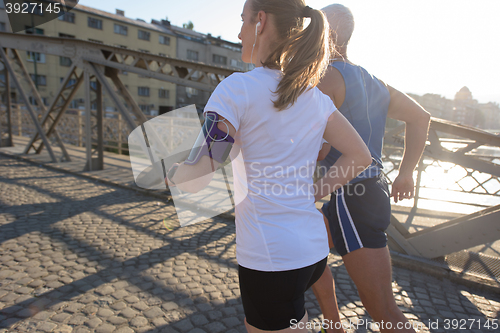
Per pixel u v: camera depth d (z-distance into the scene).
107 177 6.20
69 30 37.47
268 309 0.86
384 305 1.26
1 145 9.77
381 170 1.35
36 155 8.59
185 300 2.28
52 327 1.92
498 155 4.32
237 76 0.83
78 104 36.72
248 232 0.86
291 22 0.86
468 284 2.59
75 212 4.18
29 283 2.40
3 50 7.86
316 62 0.84
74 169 6.90
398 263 2.89
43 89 37.12
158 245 3.24
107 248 3.11
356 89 1.26
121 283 2.47
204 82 4.91
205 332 1.94
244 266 0.87
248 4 0.92
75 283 2.44
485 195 4.84
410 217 4.35
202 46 50.16
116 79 6.32
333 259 3.04
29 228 3.52
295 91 0.80
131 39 42.81
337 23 1.36
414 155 1.46
